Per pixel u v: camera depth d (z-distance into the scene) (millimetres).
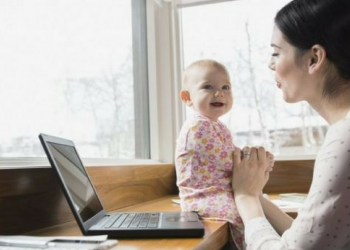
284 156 1972
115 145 1766
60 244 668
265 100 2051
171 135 2109
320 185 710
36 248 648
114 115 1773
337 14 780
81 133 1491
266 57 2072
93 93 1600
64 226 1007
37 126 1220
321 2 802
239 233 1054
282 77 895
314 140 1951
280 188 1896
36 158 1142
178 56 2180
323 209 697
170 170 1985
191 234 792
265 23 2090
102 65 1695
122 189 1439
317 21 799
